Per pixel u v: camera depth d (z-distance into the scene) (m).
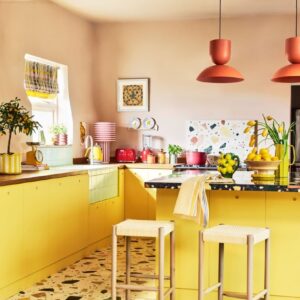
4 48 5.91
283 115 7.68
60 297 4.68
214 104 7.90
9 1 5.99
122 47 8.20
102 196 6.82
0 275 4.55
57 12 7.10
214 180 4.32
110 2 6.95
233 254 4.30
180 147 8.00
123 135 8.24
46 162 6.77
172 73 8.05
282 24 7.67
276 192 4.21
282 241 4.21
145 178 7.62
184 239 4.39
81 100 7.81
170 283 4.14
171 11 7.45
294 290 4.20
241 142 7.80
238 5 7.07
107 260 6.07
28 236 4.97
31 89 6.60
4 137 5.82
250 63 7.77
